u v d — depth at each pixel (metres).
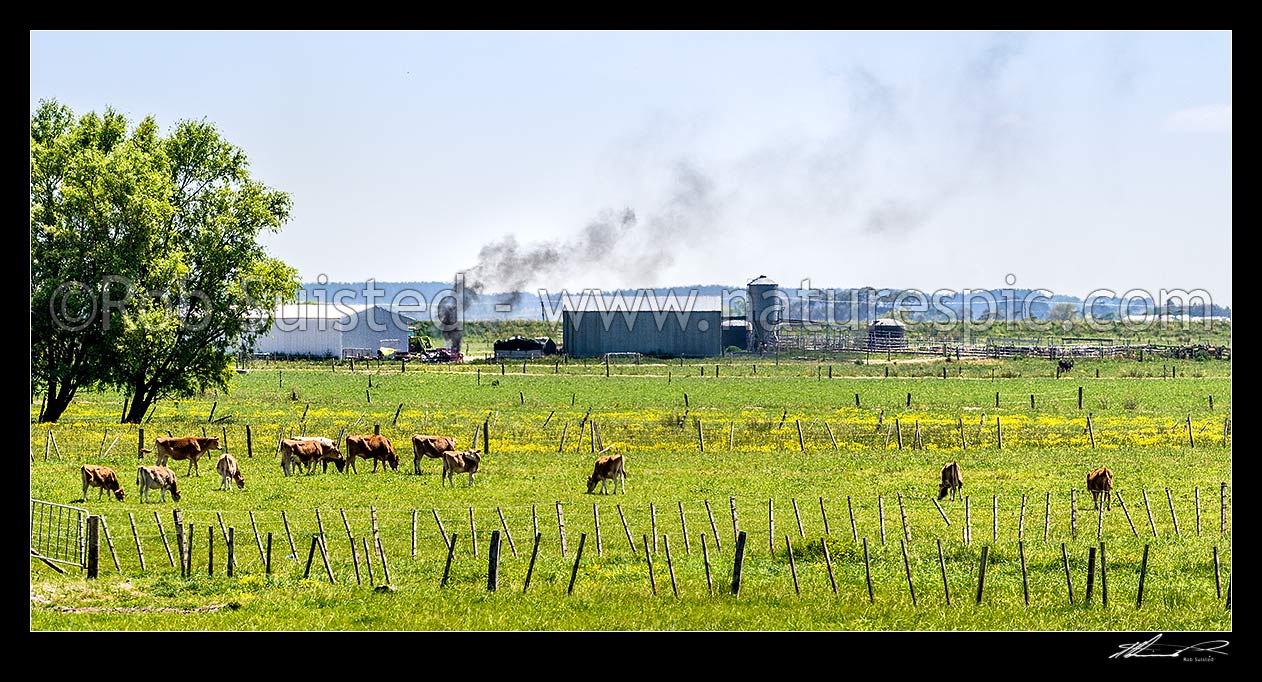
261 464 143.25
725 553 92.19
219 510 110.56
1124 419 198.25
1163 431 177.50
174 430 175.50
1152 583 83.44
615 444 161.00
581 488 125.12
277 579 82.38
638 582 82.62
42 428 174.88
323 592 79.38
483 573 84.50
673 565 87.38
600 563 88.50
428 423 190.62
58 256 192.88
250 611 74.19
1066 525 105.44
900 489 124.44
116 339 192.12
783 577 84.31
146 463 140.25
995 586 82.50
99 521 83.62
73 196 192.38
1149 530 103.62
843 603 77.25
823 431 176.88
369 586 81.25
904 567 87.62
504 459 147.38
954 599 79.06
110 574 83.00
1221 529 101.94
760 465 141.88
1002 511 112.19
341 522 105.06
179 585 80.06
